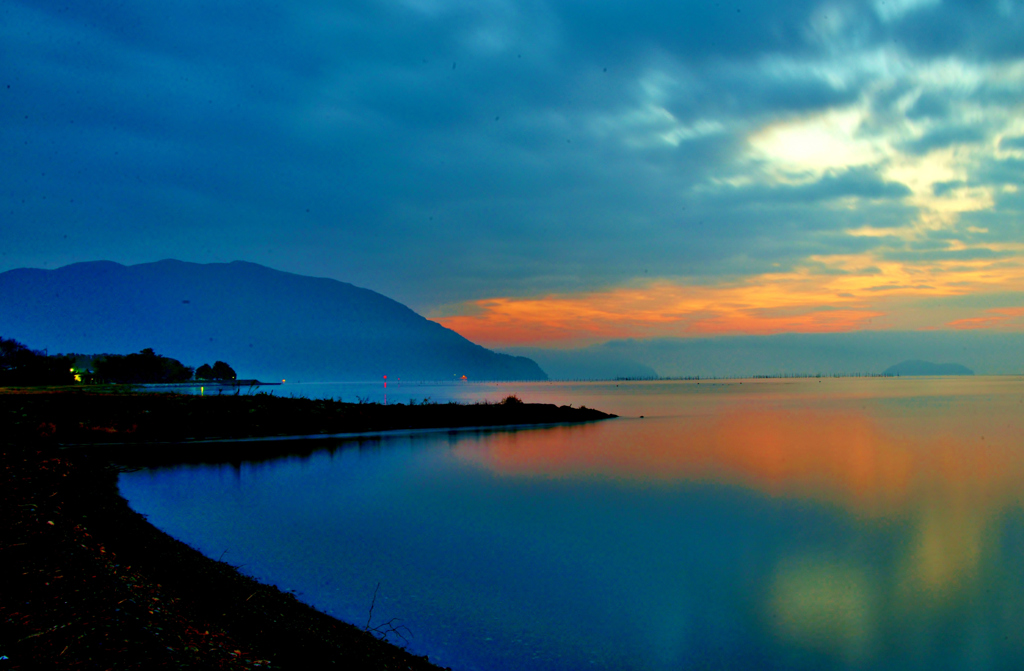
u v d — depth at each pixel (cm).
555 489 2480
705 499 2317
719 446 4000
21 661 599
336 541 1659
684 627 1170
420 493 2361
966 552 1677
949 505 2256
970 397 12025
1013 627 1195
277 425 4134
